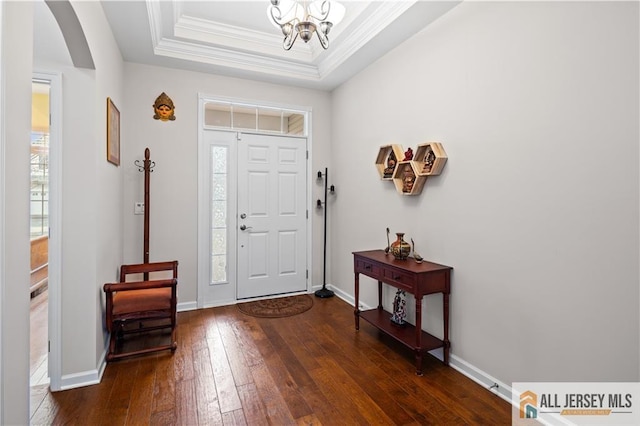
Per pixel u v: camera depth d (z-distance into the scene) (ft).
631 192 4.77
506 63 6.50
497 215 6.74
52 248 6.77
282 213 13.29
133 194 10.89
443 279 7.76
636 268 4.75
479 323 7.18
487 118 6.91
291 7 6.41
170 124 11.35
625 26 4.80
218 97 12.00
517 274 6.37
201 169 11.81
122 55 10.32
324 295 13.09
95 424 5.80
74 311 6.93
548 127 5.80
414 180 8.80
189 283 11.73
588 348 5.30
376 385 7.06
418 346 7.50
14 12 3.12
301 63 12.07
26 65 3.39
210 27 10.16
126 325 9.96
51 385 6.76
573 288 5.48
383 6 8.40
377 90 10.68
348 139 12.51
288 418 5.98
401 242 8.84
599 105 5.10
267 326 10.21
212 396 6.60
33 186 14.08
